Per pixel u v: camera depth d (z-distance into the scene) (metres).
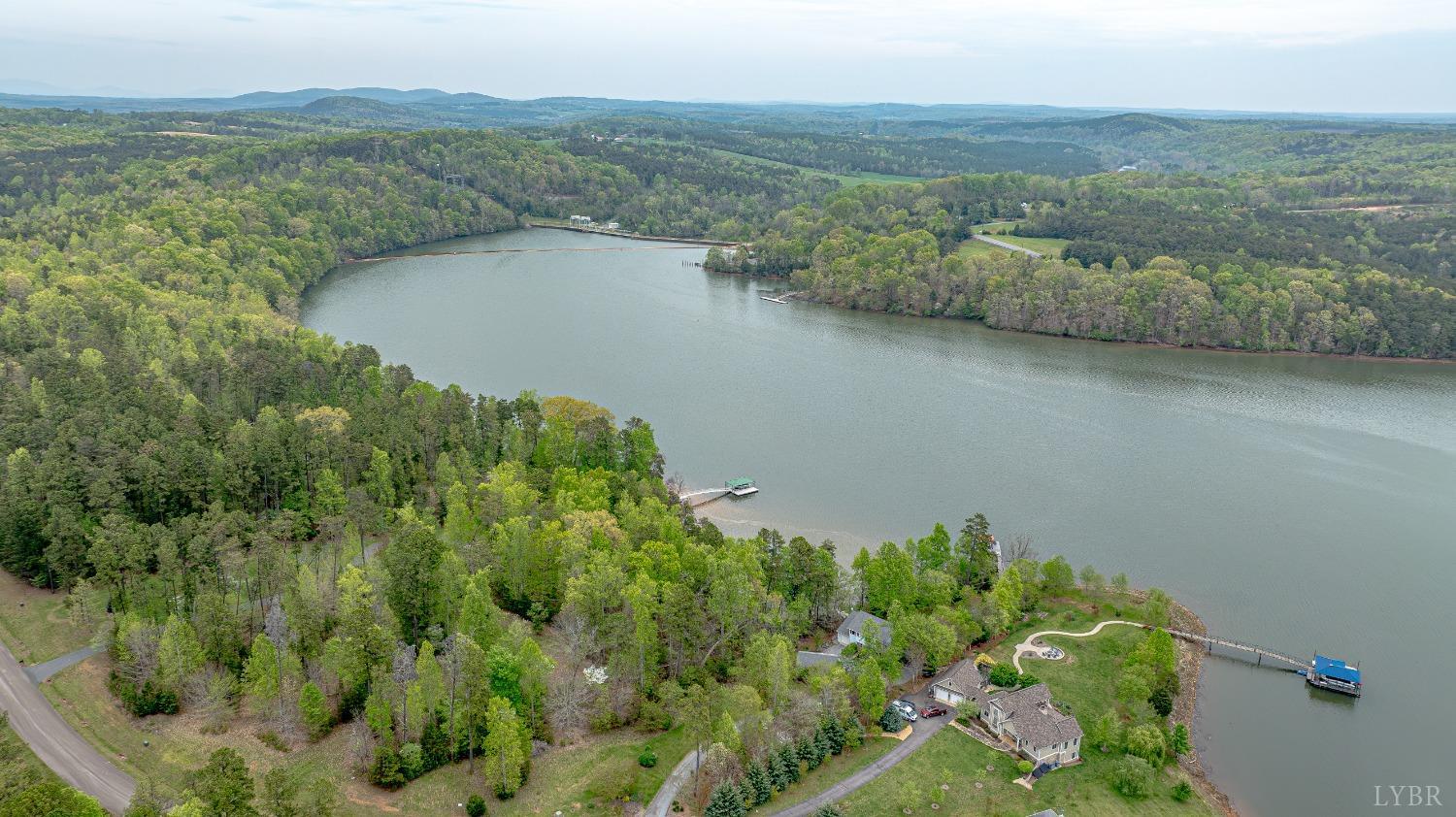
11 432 178.75
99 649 135.75
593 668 140.12
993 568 173.12
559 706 130.00
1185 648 159.38
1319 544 198.00
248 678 126.75
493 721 115.44
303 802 109.56
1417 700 148.62
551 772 120.19
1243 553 193.62
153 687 125.69
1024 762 127.44
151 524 162.88
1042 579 175.12
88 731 120.75
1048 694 136.25
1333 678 150.12
